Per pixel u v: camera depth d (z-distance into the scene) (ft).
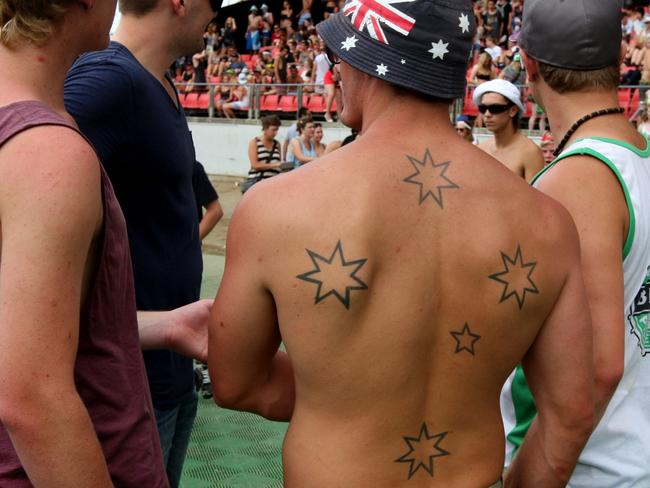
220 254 26.96
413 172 4.15
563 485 4.76
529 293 4.23
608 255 5.19
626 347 5.62
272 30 71.15
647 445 5.70
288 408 4.64
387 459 4.13
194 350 5.71
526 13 5.89
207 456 11.66
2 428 4.07
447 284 4.12
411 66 4.17
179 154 6.50
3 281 3.68
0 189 3.71
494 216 4.20
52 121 3.84
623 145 5.45
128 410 4.46
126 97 5.94
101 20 4.27
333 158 4.18
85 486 3.80
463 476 4.29
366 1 4.25
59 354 3.72
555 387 4.51
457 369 4.19
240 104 52.47
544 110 6.03
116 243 4.25
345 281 3.94
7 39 4.02
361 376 4.05
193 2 6.50
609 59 5.60
